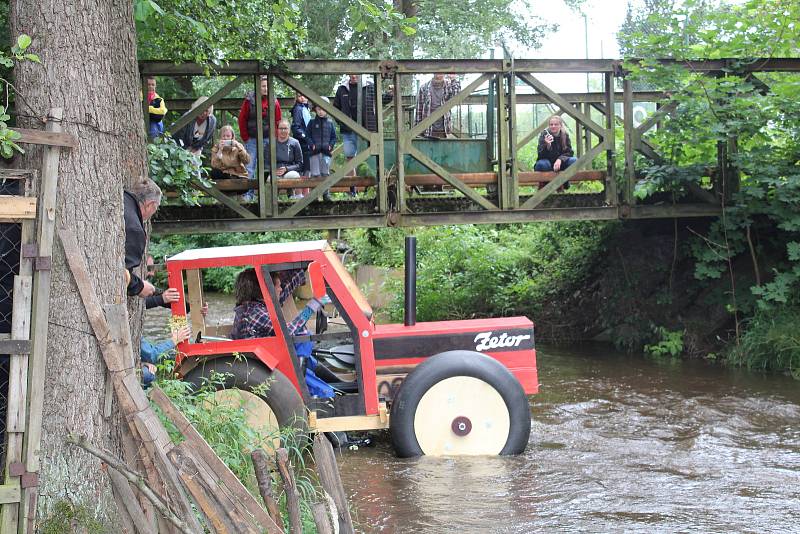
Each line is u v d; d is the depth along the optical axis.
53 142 3.80
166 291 6.61
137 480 3.68
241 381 6.50
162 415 4.73
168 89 15.10
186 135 10.91
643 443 7.21
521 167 18.53
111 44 4.12
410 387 6.71
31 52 3.98
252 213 10.49
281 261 6.68
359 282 16.27
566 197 11.56
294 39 10.41
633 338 12.51
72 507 3.80
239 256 6.67
